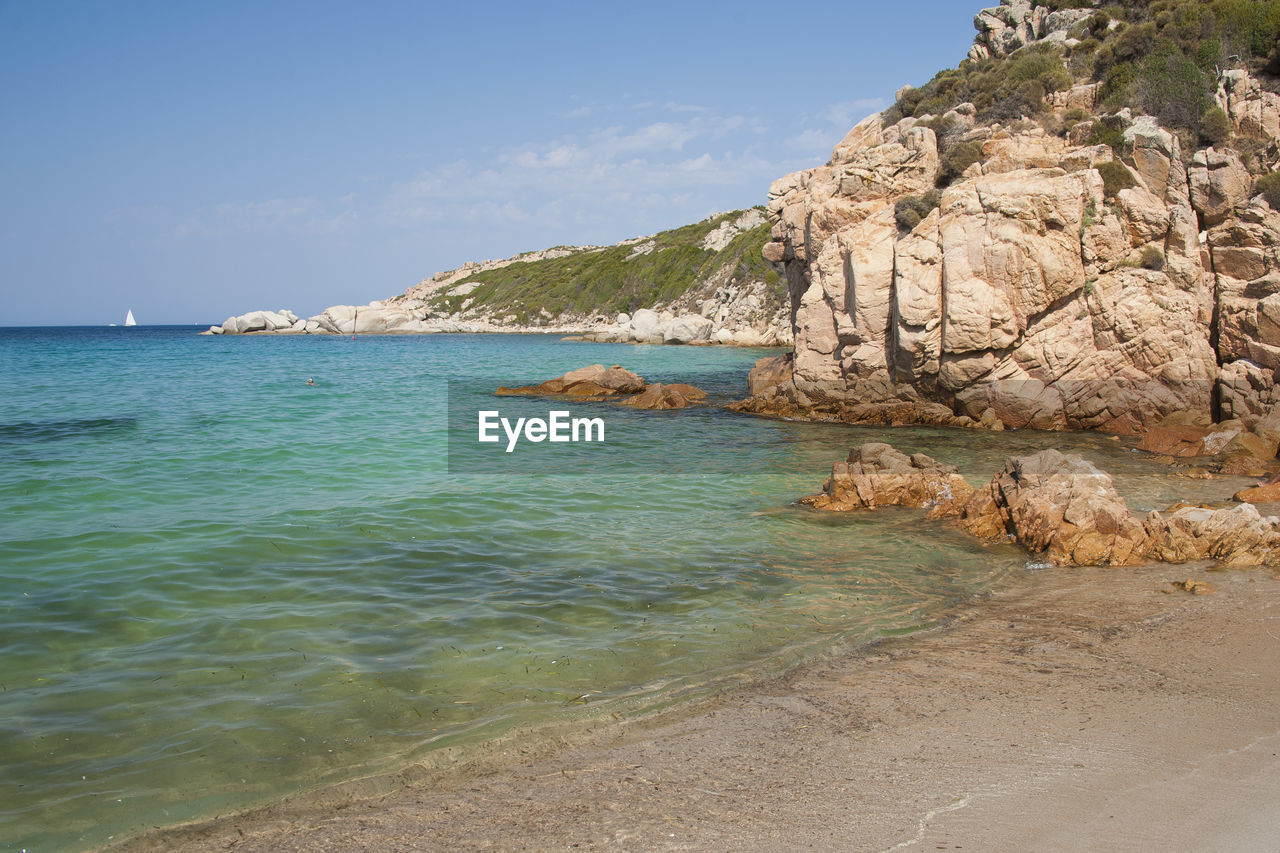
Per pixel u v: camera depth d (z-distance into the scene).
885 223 29.06
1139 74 30.14
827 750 6.33
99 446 20.12
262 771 6.15
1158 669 7.89
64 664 7.97
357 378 43.62
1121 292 25.14
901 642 8.89
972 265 25.73
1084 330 25.52
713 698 7.48
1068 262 25.00
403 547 12.24
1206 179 26.28
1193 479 17.94
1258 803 5.28
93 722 6.86
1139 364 25.12
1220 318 25.02
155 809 5.62
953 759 6.09
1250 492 15.31
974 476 18.52
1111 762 5.95
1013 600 10.34
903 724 6.79
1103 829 5.00
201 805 5.68
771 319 77.94
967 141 30.50
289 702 7.29
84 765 6.20
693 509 15.26
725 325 81.25
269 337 110.50
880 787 5.68
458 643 8.73
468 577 10.98
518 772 6.12
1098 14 35.03
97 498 14.62
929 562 12.04
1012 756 6.11
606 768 6.13
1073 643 8.70
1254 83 29.12
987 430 26.09
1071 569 11.73
